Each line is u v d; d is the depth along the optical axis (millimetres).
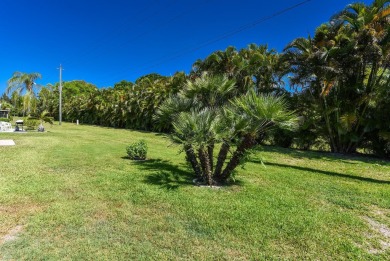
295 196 6203
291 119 6031
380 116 14453
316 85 15797
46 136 19625
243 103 6465
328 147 17281
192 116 6453
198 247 3729
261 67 19141
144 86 31484
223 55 19500
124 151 12883
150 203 5391
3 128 24719
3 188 6078
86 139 18688
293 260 3467
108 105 38812
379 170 10258
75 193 5922
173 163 10023
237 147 6828
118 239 3889
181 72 24234
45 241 3775
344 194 6527
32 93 33219
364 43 13992
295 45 15586
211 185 6867
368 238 4156
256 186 7000
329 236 4145
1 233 3984
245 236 4070
